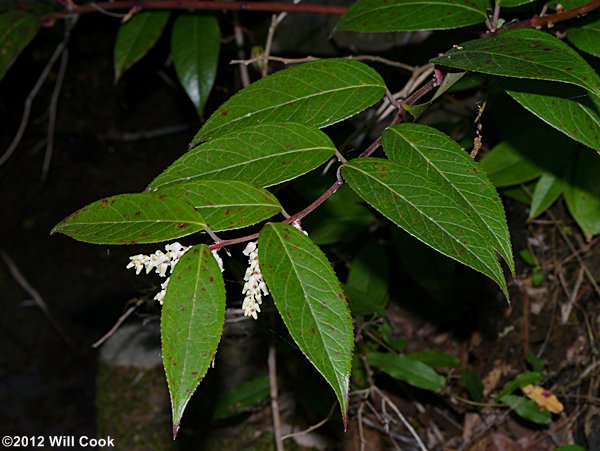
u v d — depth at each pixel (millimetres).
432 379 1023
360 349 1044
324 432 1192
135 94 1869
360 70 585
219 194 529
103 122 1905
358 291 946
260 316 1052
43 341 1766
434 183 521
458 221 503
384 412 972
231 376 1277
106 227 516
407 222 504
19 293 1827
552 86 596
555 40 597
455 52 542
